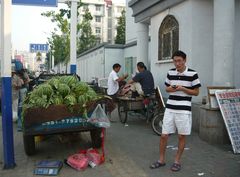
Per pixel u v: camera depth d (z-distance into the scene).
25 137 7.05
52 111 6.57
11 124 6.41
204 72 9.94
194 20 9.85
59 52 34.78
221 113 7.84
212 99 8.09
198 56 9.90
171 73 6.14
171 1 10.83
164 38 11.95
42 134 6.65
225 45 8.46
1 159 7.08
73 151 7.66
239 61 10.22
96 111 6.72
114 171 6.17
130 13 23.80
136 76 10.44
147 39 14.63
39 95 6.63
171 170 6.16
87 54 31.11
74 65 14.14
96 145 7.70
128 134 9.34
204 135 8.34
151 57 13.12
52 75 11.85
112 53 22.44
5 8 6.27
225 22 8.44
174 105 6.08
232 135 7.59
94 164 6.42
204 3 9.87
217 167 6.34
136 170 6.21
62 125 6.68
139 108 10.48
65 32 27.89
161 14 12.10
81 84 6.96
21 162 6.84
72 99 6.62
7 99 6.34
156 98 10.12
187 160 6.79
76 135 8.48
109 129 10.08
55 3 9.24
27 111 6.47
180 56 5.96
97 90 9.76
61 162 6.52
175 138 8.76
